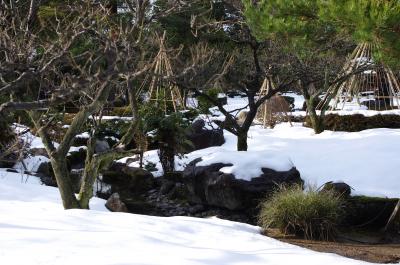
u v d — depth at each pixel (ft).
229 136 50.62
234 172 34.73
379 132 44.88
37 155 44.37
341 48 41.06
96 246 17.02
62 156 25.32
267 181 34.17
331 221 27.91
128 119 47.11
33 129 40.60
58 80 27.09
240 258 17.12
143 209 37.50
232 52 43.34
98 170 26.76
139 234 18.81
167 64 30.40
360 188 33.86
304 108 69.97
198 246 18.74
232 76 41.47
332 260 17.90
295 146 43.96
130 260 15.67
